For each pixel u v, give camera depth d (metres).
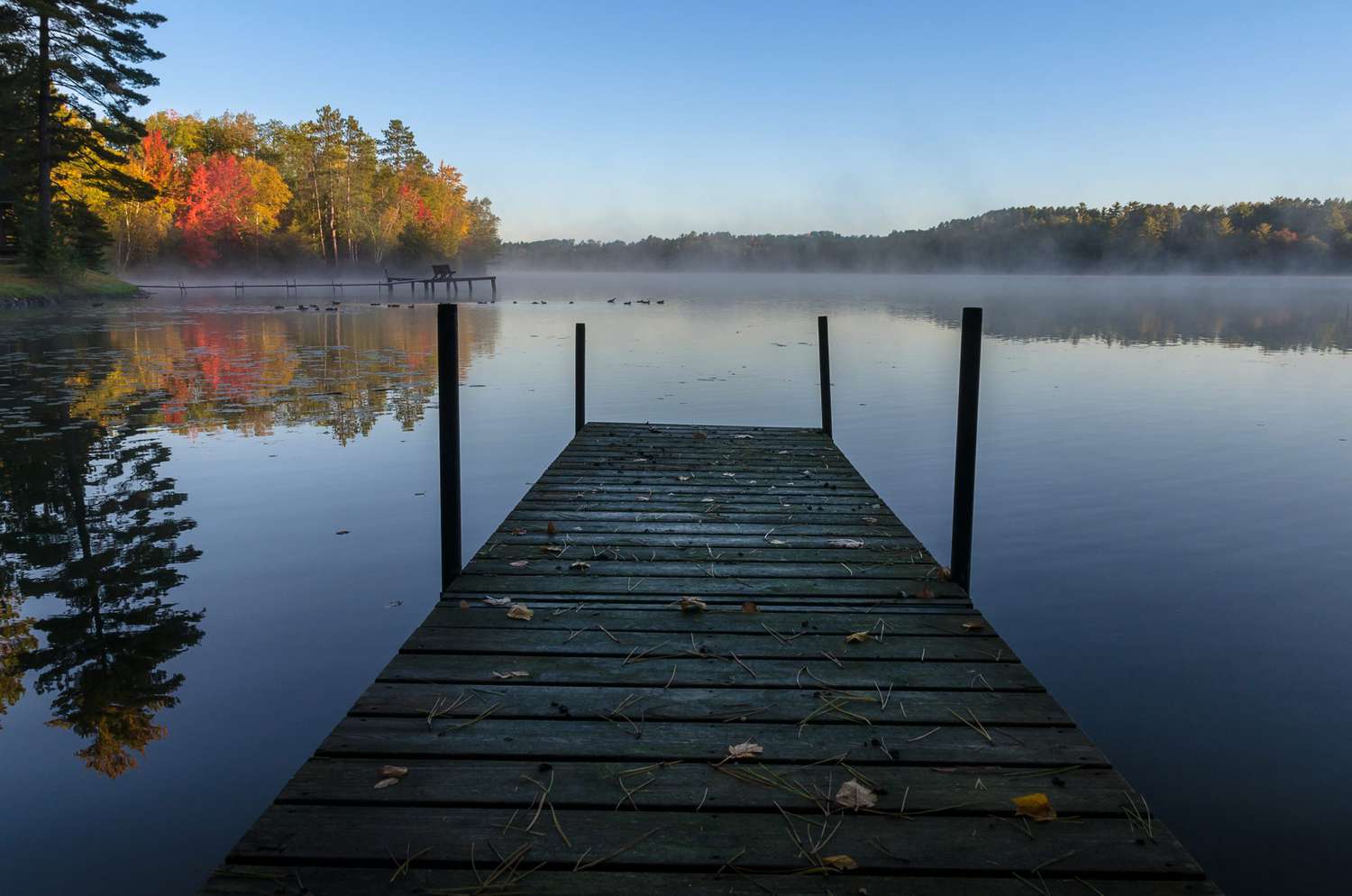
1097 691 3.77
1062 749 2.63
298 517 6.28
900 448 9.30
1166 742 3.35
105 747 3.19
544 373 15.70
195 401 11.44
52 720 3.38
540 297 56.00
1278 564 5.44
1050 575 5.26
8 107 33.41
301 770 2.47
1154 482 7.62
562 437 9.77
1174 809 2.93
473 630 3.62
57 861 2.56
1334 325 28.55
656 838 2.16
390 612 4.55
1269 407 11.67
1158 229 144.25
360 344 19.92
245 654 4.00
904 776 2.47
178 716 3.43
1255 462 8.41
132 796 2.89
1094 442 9.44
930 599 4.08
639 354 19.08
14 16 31.64
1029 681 3.14
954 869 2.04
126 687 3.66
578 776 2.46
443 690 3.03
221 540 5.71
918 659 3.35
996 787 2.41
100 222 39.47
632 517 5.61
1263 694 3.73
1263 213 139.25
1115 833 2.20
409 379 13.75
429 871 2.03
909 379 14.80
